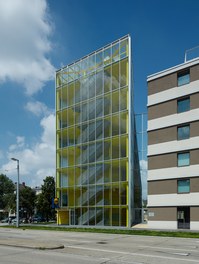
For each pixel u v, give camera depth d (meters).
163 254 15.66
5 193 126.19
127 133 40.94
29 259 13.63
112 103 43.41
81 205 45.03
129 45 42.75
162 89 39.72
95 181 43.69
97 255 15.09
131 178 40.28
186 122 36.72
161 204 37.31
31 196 77.94
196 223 33.84
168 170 37.38
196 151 35.25
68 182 47.69
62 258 13.96
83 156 46.06
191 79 37.09
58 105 51.81
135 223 41.03
